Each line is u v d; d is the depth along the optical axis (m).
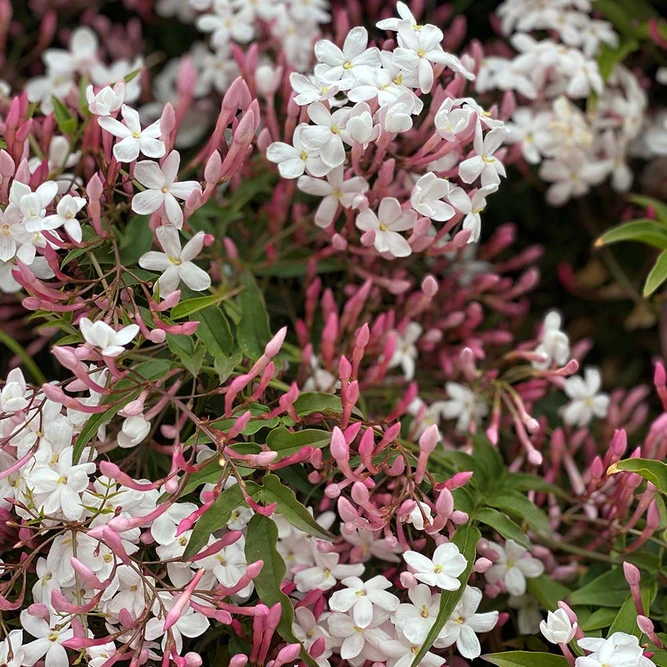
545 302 1.07
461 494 0.89
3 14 1.04
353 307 0.94
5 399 0.87
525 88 0.98
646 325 1.05
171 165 0.87
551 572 0.92
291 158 0.89
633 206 1.06
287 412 0.88
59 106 0.95
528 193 1.05
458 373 0.99
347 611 0.87
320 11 0.99
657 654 0.87
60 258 0.90
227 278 0.96
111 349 0.85
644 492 0.89
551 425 1.00
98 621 0.88
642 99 1.02
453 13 1.06
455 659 0.89
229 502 0.86
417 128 0.94
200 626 0.85
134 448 0.91
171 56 1.08
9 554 0.89
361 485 0.85
